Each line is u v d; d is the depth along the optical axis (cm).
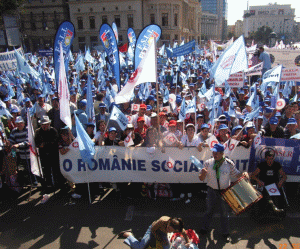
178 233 378
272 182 492
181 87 1427
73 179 564
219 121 604
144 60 547
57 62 732
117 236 456
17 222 497
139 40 805
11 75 1423
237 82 903
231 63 676
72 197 570
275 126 593
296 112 673
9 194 588
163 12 5953
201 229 454
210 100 701
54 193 593
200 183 560
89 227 480
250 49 1709
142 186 572
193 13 7525
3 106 753
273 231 456
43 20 6178
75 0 5903
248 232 456
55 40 719
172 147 541
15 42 2314
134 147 550
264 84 1045
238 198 421
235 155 537
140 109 650
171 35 6069
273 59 1484
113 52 857
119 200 554
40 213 522
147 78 545
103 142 587
